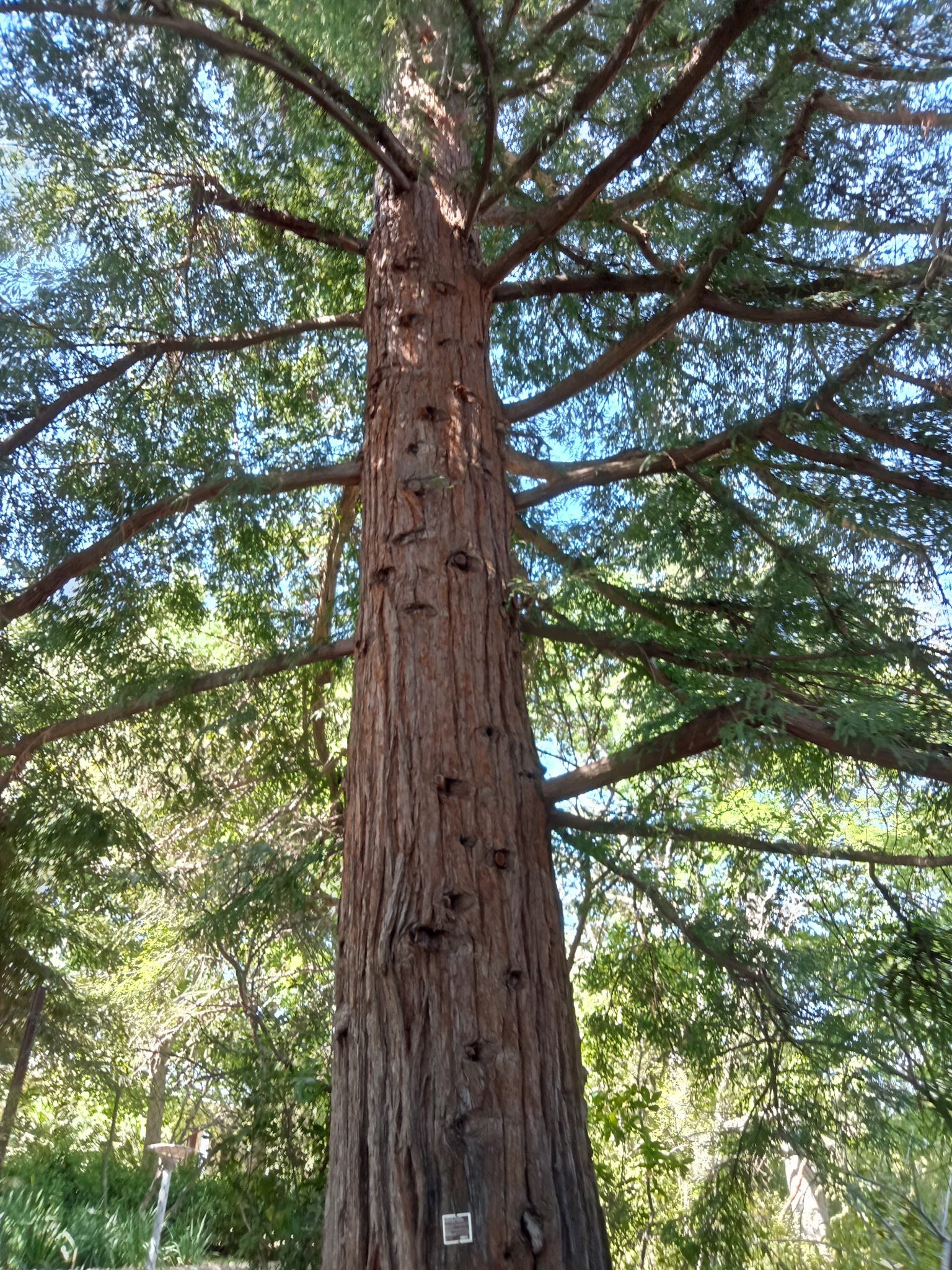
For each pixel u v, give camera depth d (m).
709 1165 6.43
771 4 3.77
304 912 5.84
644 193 5.28
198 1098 8.00
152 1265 5.59
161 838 7.05
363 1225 2.76
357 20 4.36
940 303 4.08
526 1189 2.76
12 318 4.96
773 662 4.19
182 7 4.48
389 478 4.27
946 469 4.52
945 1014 4.08
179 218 5.84
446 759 3.48
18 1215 6.45
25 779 5.08
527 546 5.88
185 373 5.89
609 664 5.40
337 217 6.33
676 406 5.82
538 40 4.25
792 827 5.38
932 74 4.22
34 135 4.67
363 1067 3.01
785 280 4.73
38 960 5.97
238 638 6.23
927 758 3.44
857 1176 4.46
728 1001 4.64
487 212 5.53
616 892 5.15
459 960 3.09
